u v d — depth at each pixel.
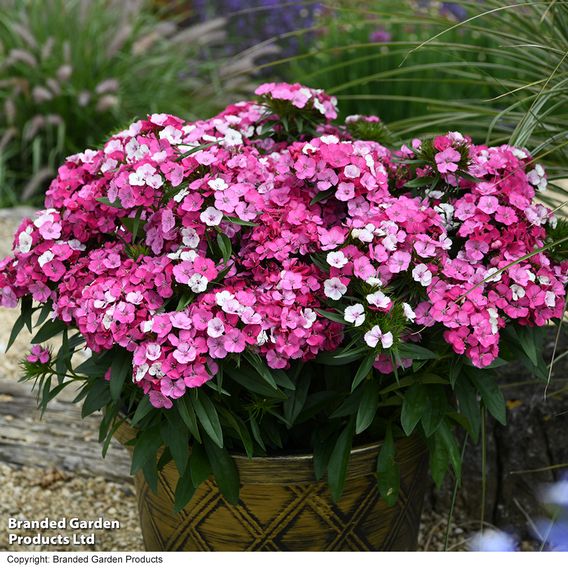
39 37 4.16
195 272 1.76
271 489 1.83
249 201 1.80
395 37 3.78
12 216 3.46
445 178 1.86
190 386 1.72
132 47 4.32
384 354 1.76
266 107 2.01
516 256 1.82
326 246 1.78
